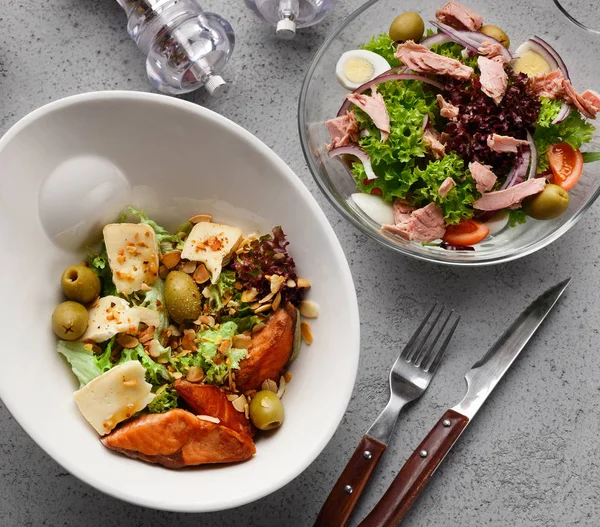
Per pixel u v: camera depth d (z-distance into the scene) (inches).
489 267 23.4
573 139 22.1
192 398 19.8
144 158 21.0
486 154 21.9
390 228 22.0
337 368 20.2
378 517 21.7
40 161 20.0
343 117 22.4
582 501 22.8
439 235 22.2
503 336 22.8
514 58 22.4
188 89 23.4
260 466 19.9
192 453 19.6
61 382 19.9
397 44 22.9
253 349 20.4
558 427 23.0
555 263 23.4
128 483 19.0
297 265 21.2
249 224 21.6
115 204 21.2
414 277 23.3
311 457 19.4
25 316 19.7
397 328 23.1
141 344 20.2
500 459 22.9
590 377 23.1
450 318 23.2
